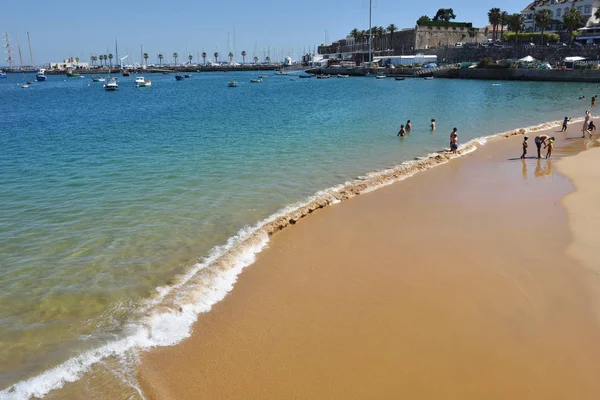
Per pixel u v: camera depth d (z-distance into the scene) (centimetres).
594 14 11038
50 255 1302
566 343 905
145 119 4528
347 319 998
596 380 810
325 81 12125
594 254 1266
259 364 862
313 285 1146
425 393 784
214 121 4203
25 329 973
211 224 1520
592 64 8738
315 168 2256
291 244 1391
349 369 843
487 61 10519
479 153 2666
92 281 1161
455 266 1227
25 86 12669
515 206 1695
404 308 1035
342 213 1653
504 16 11881
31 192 1895
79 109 5938
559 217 1562
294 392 790
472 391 787
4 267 1231
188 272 1199
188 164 2358
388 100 6100
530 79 9425
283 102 6247
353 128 3534
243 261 1276
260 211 1639
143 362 874
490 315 1001
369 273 1201
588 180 2014
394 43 15438
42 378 830
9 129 3950
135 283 1150
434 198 1811
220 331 966
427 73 11625
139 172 2203
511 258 1262
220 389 802
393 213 1645
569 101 5684
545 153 2639
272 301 1077
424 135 3198
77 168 2314
